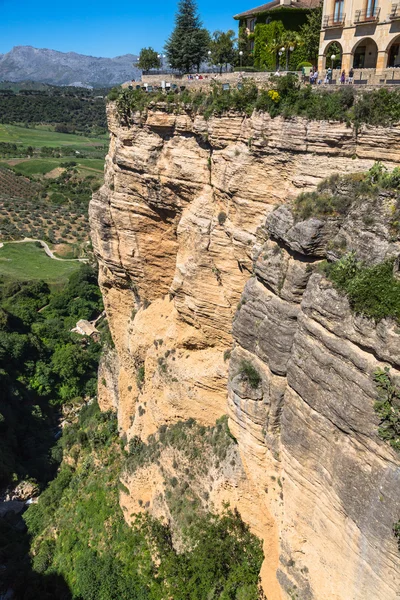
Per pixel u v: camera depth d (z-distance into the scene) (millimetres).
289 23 39219
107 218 40250
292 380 23750
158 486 36656
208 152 32000
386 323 19328
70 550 40312
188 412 36406
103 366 54000
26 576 40125
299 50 37562
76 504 43750
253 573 30000
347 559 22125
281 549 26578
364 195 22297
